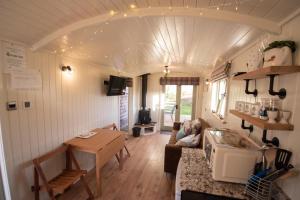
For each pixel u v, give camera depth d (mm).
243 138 1479
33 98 1856
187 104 5539
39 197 1970
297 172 933
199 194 1111
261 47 1394
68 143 2346
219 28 1473
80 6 1191
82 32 1625
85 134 2752
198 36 1761
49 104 2082
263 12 1075
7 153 1603
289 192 996
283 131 1082
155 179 2676
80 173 2145
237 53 2072
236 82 2078
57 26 1479
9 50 1578
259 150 1184
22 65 1707
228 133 1625
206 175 1357
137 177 2734
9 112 1610
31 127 1844
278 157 1014
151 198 2229
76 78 2590
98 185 2240
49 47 1922
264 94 1367
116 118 4137
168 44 2166
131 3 1165
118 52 2547
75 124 2607
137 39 1937
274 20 1141
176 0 1103
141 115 5508
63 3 1137
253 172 1170
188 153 1798
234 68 2207
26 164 1797
